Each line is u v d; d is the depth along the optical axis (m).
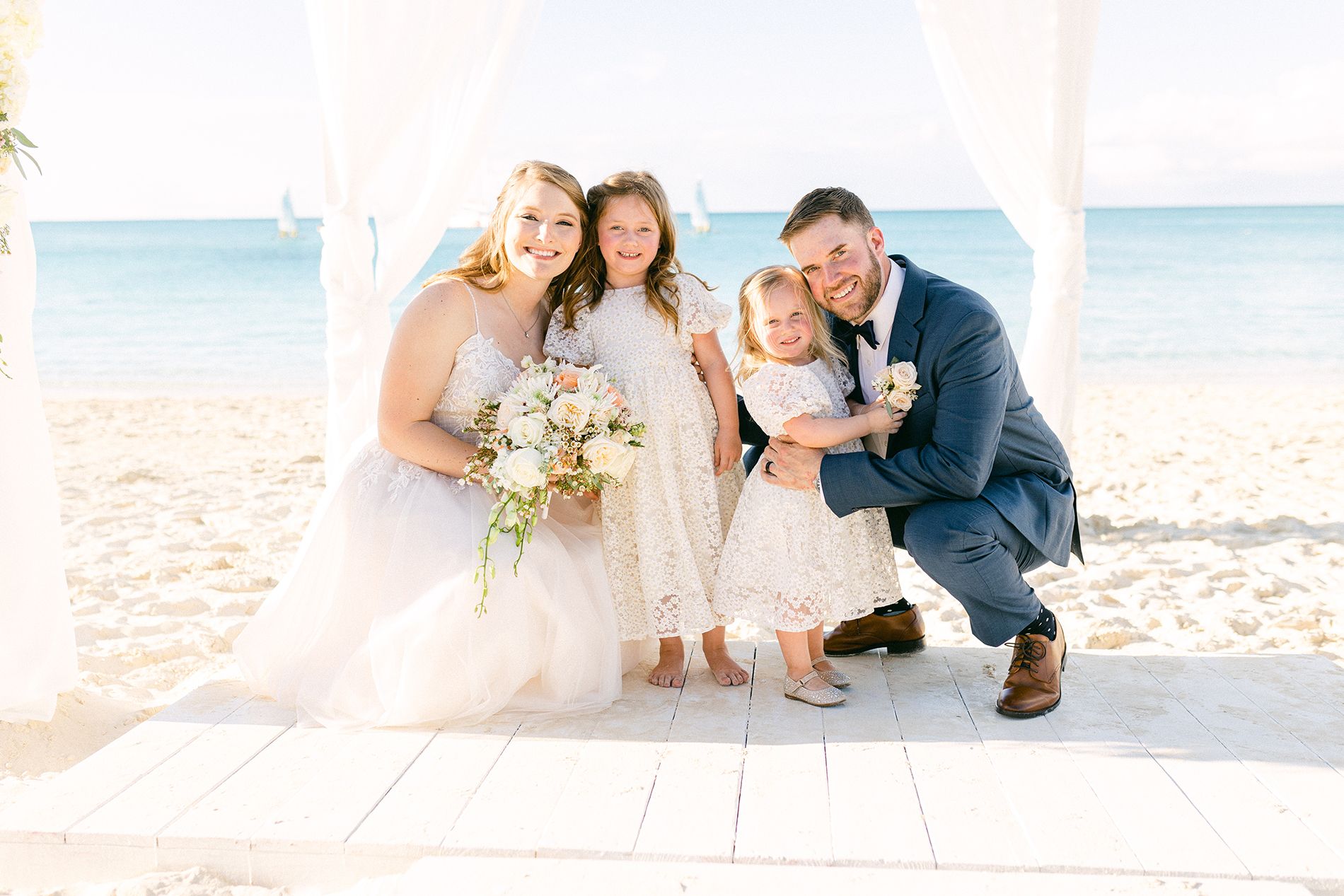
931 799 2.55
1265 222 45.00
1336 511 6.37
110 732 3.31
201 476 8.02
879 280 3.26
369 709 3.06
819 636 3.48
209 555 5.50
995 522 3.12
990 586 3.09
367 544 3.25
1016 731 2.96
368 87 4.20
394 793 2.61
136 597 4.71
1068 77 4.33
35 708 3.21
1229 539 5.70
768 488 3.22
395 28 4.17
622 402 3.12
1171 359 17.17
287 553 5.59
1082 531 5.97
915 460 3.12
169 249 41.41
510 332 3.39
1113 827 2.40
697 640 3.94
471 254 3.41
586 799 2.57
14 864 2.45
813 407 3.16
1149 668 3.48
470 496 3.23
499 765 2.77
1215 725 2.98
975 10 4.34
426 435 3.23
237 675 3.53
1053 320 4.57
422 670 3.00
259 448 9.53
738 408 3.65
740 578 3.23
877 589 3.41
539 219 3.20
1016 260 34.09
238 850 2.40
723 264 36.06
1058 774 2.68
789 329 3.20
